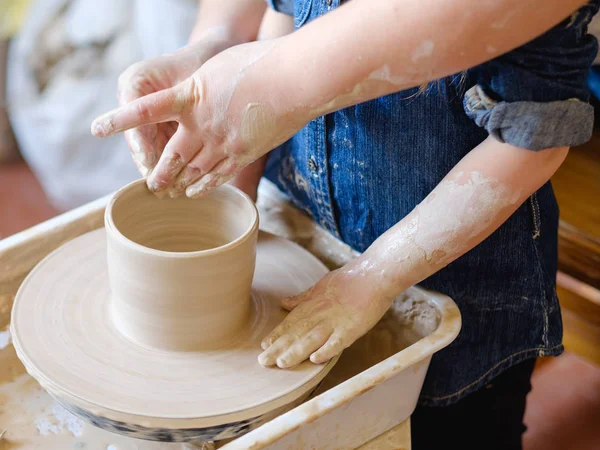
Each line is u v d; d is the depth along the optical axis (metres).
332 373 1.01
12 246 0.99
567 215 1.70
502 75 0.74
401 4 0.64
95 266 0.97
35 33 2.64
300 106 0.71
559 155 0.80
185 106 0.74
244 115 0.73
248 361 0.85
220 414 0.77
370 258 0.87
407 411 0.91
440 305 0.94
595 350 1.77
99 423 0.79
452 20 0.63
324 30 0.68
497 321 1.03
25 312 0.88
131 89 0.96
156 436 0.79
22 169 2.94
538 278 1.01
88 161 2.65
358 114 0.91
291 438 0.75
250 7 1.11
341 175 0.99
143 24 2.46
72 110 2.58
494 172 0.79
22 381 0.98
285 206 1.18
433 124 0.88
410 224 0.84
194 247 0.95
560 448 1.63
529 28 0.63
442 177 0.91
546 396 1.77
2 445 0.89
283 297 0.95
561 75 0.75
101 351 0.84
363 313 0.85
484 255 0.97
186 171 0.80
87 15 2.60
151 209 0.90
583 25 0.74
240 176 1.13
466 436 1.16
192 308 0.81
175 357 0.84
